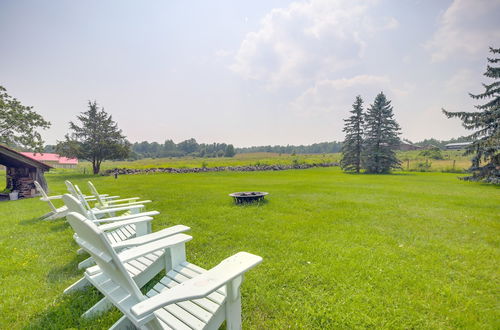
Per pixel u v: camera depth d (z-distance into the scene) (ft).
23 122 74.13
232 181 51.29
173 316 5.41
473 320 7.04
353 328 6.75
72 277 9.76
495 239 13.84
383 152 81.41
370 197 27.99
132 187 40.75
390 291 8.54
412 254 11.76
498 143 43.70
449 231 15.33
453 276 9.68
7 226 17.29
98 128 88.89
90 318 7.09
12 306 7.83
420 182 46.62
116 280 5.47
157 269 7.98
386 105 82.38
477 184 42.75
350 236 14.35
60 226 17.26
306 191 33.37
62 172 98.73
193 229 16.05
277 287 8.88
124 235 11.60
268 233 14.99
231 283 5.39
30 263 11.03
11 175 38.86
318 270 10.06
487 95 46.78
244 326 6.86
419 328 6.77
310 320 7.11
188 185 43.27
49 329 6.80
